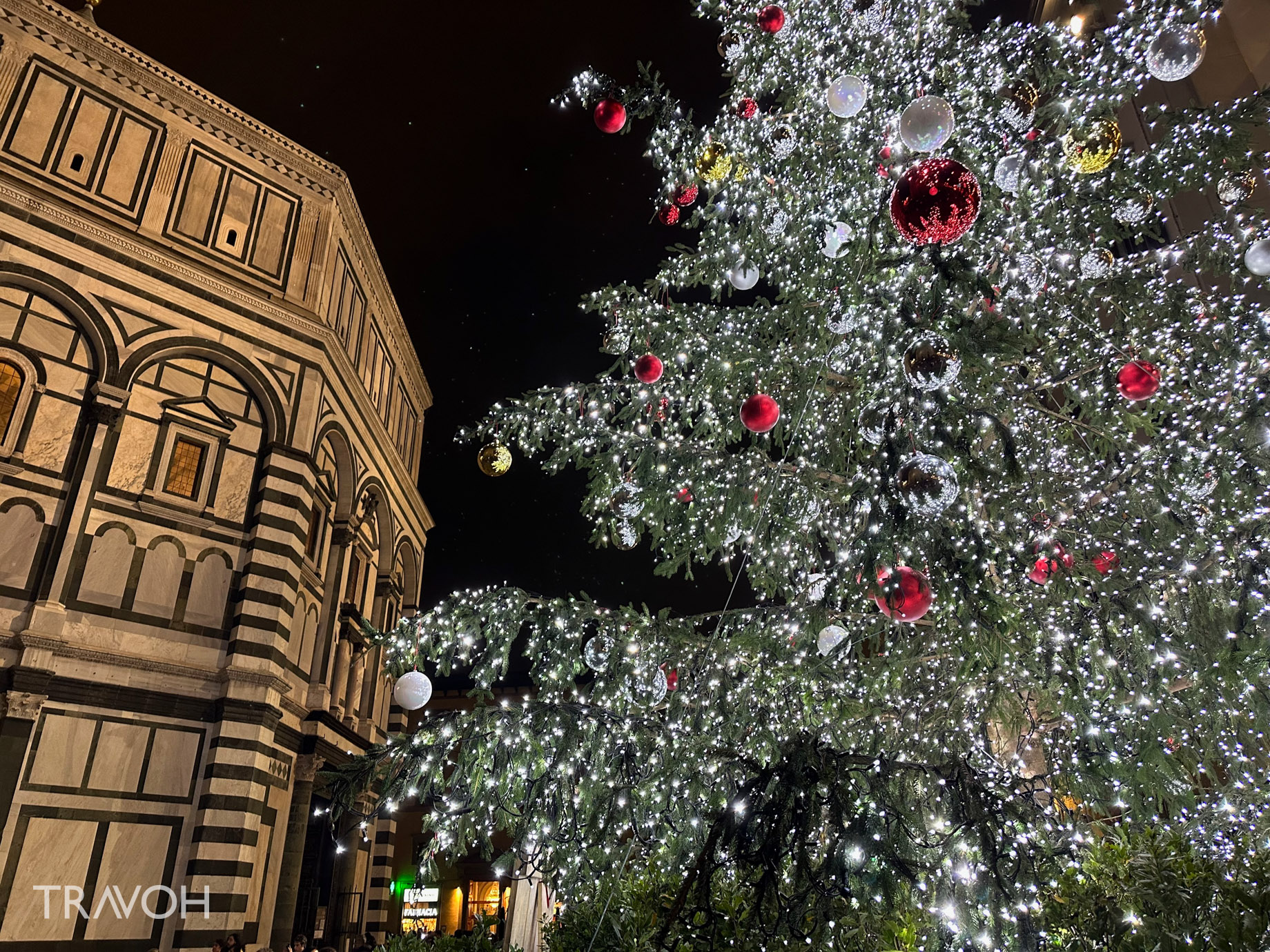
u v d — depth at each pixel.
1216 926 3.09
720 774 4.40
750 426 4.69
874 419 4.24
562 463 7.79
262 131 20.08
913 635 6.52
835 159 6.59
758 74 7.11
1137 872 3.42
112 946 13.69
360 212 22.52
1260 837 4.42
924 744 6.17
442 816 5.02
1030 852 3.42
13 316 15.48
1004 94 5.51
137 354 16.77
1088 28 11.18
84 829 13.98
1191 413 5.78
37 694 13.99
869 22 6.12
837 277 6.36
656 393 7.46
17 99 16.58
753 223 6.76
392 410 26.58
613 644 6.47
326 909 21.75
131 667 15.21
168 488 16.75
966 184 3.52
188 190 18.69
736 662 6.53
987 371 5.18
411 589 27.84
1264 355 5.62
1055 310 6.34
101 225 16.81
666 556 8.20
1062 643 5.23
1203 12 5.02
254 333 18.66
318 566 20.25
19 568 14.55
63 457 15.52
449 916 28.69
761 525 7.27
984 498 5.51
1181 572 5.48
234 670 16.06
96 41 17.73
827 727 6.16
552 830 4.95
